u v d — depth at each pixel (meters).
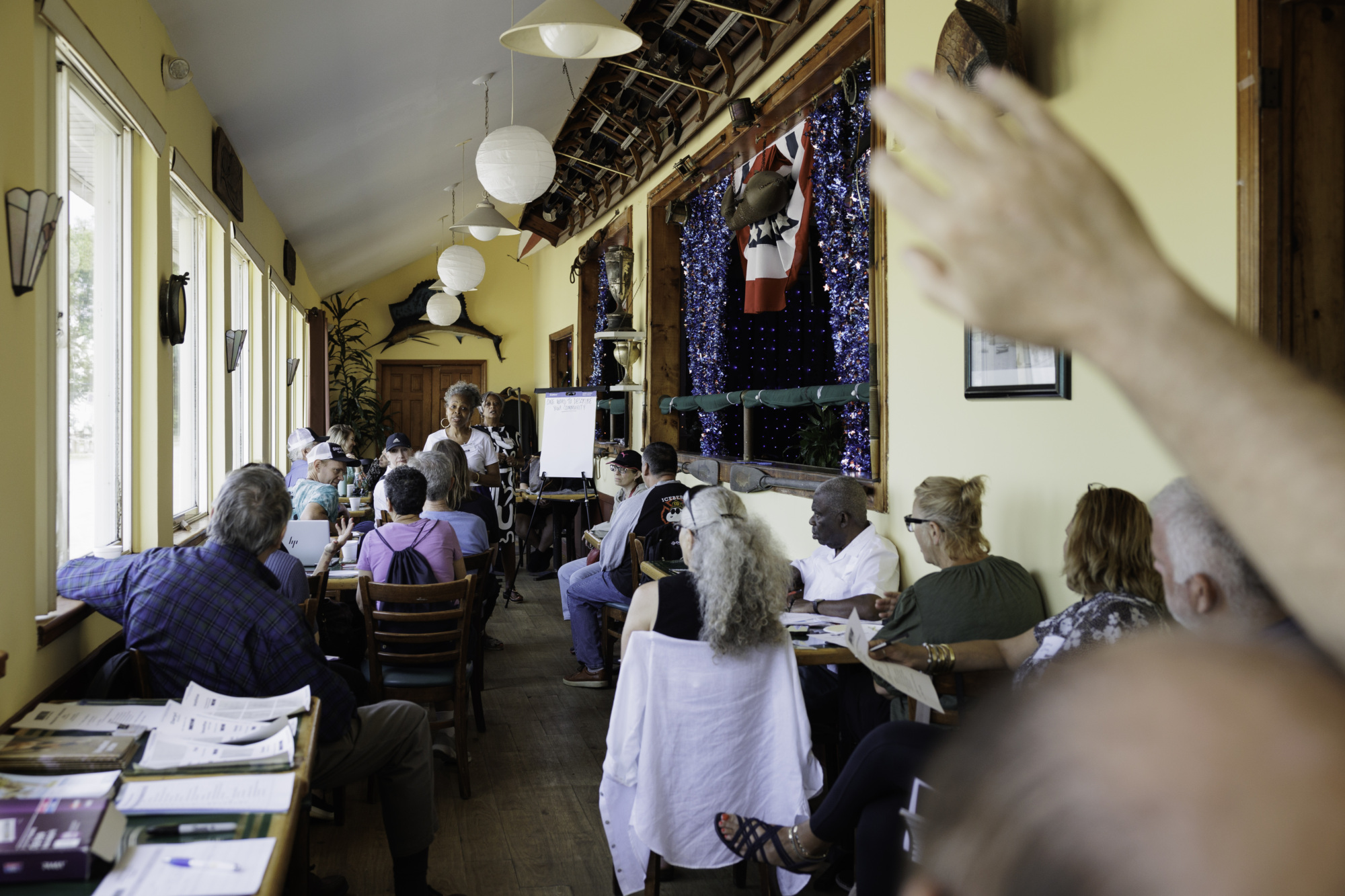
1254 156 2.05
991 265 0.26
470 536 4.43
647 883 2.49
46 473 2.21
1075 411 2.63
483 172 4.93
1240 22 2.08
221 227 4.84
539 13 3.49
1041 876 0.21
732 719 2.40
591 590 4.74
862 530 3.54
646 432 7.21
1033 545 2.81
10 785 1.56
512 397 12.42
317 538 4.06
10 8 1.97
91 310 2.92
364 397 13.19
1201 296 0.26
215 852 1.36
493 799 3.43
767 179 4.82
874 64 3.68
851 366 4.03
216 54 3.84
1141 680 0.23
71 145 2.71
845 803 2.15
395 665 3.56
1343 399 0.25
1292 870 0.19
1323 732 0.21
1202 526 1.33
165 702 2.05
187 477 4.52
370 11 4.06
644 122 6.52
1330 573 0.23
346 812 3.31
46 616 2.22
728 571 2.39
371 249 10.52
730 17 4.68
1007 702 0.26
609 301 8.58
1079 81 2.61
